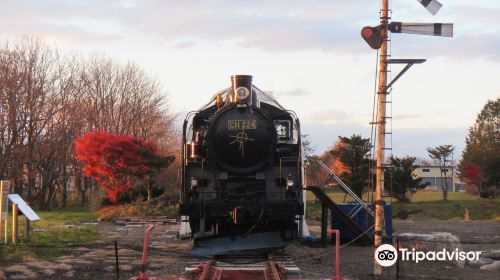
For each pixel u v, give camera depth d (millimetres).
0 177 41281
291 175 14133
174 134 61688
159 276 11336
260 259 12969
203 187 14047
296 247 15477
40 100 44594
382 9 11953
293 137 15047
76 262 13094
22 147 43906
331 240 18484
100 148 33188
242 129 13992
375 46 11914
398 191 42781
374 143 12414
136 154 33500
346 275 11906
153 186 35719
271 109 15242
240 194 13898
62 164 48656
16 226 15906
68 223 27234
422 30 11828
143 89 58250
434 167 93562
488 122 52906
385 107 12031
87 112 53094
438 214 37844
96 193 43156
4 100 41562
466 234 23172
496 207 38781
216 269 11258
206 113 15062
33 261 13117
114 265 12695
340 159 40781
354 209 18125
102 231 23266
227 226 14320
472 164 49812
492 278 11930
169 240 19406
